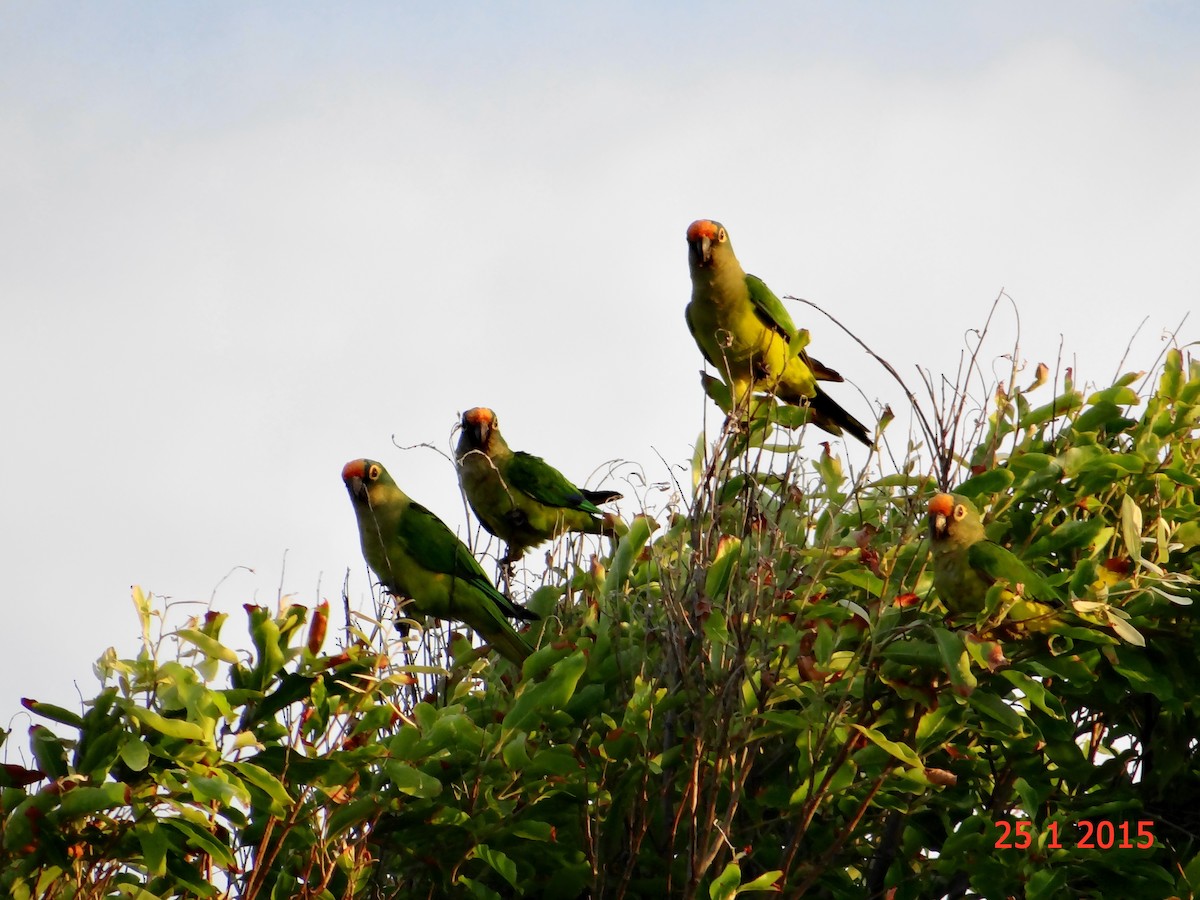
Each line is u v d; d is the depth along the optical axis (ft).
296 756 30.04
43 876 29.04
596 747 34.58
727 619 32.60
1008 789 36.83
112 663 27.99
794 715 30.73
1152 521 35.76
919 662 30.30
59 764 27.89
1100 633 30.42
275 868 33.78
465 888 35.83
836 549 33.50
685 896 30.35
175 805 28.27
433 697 36.86
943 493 34.22
